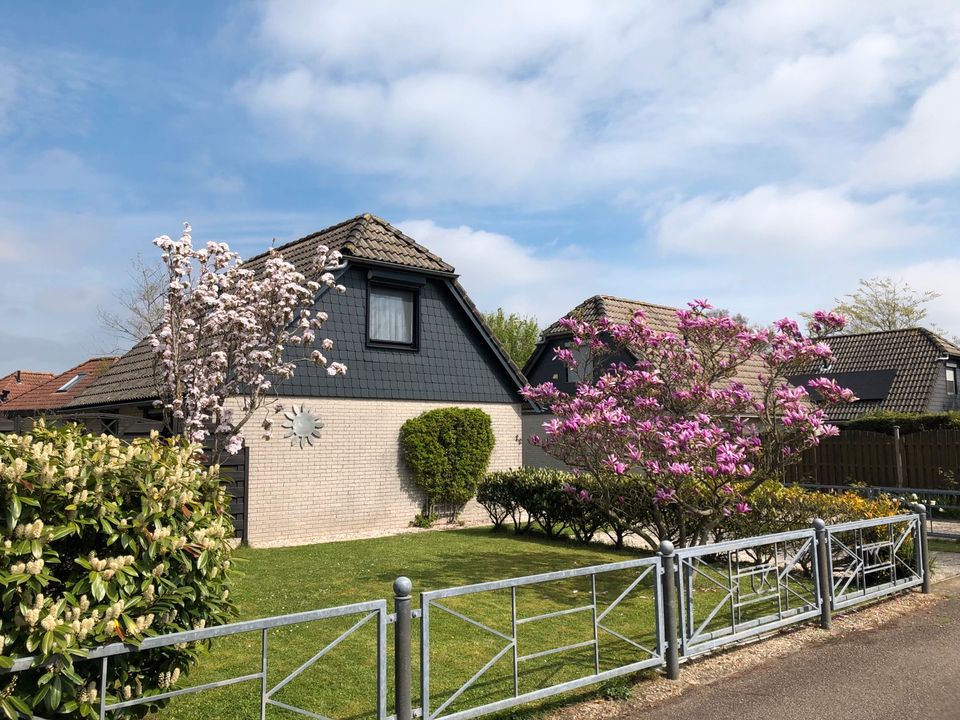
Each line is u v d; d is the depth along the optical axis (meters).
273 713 4.73
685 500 8.70
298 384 13.05
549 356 25.84
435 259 15.52
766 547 9.18
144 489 4.03
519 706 4.91
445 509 14.96
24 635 3.39
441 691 5.14
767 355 8.60
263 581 8.86
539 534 13.15
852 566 7.74
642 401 8.63
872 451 18.73
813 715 4.78
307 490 13.02
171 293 11.31
